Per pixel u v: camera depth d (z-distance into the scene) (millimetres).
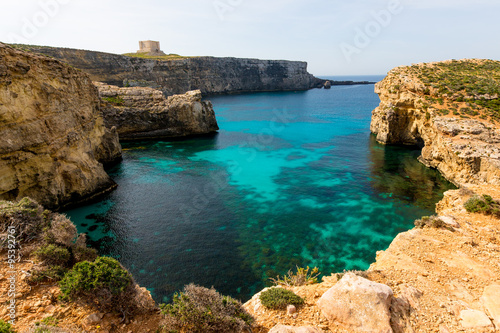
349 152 49125
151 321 8328
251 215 26922
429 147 41062
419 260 11562
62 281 8797
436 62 61469
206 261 19953
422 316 8281
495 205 16062
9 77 21062
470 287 9758
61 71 27891
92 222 25016
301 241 22516
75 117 30156
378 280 10117
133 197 30578
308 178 37156
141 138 60562
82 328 7652
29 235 11273
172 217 26250
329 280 10805
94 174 30719
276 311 8672
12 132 21406
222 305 8266
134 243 21969
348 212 27422
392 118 50781
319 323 8031
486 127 35031
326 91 181750
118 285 8586
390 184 34406
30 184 23625
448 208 18609
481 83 45562
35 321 7645
